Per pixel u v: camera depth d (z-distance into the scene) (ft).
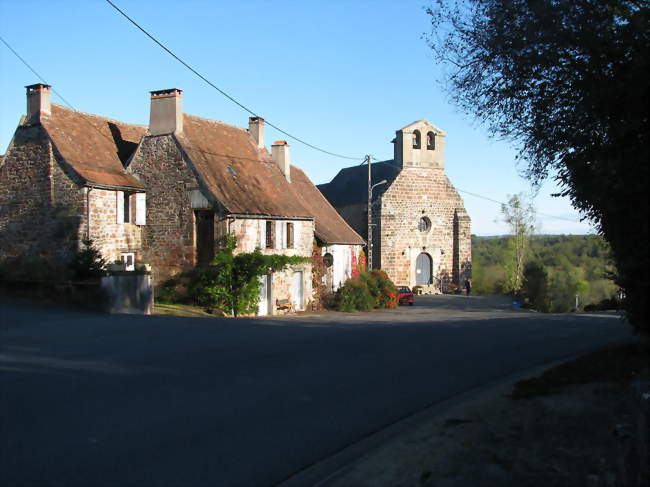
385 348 42.19
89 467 16.88
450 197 153.79
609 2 28.94
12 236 79.10
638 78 27.25
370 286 111.34
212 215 81.92
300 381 29.60
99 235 77.05
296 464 18.45
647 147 27.20
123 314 57.06
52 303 57.93
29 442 18.57
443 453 19.49
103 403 23.38
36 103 78.23
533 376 32.73
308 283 97.96
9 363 30.22
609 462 17.44
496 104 35.76
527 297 125.70
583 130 30.96
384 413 24.89
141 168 84.84
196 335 44.21
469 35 35.50
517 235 169.58
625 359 35.06
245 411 23.61
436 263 152.46
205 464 17.81
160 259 83.51
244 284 79.05
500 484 16.53
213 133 92.68
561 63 31.94
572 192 31.78
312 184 126.31
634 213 27.40
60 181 76.28
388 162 157.99
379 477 17.49
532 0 31.22
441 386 30.60
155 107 84.43
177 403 24.07
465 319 78.33
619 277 30.37
